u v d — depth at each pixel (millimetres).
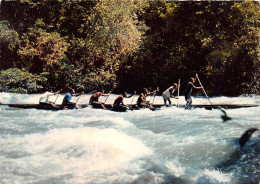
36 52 19344
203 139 6547
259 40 19875
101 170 5055
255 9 20156
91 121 8945
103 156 5676
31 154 5859
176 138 6781
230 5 20812
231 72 20750
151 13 23578
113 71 20562
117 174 4875
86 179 4672
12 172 4957
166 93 12742
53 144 6395
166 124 8266
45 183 4535
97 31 20000
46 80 20188
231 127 7488
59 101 16875
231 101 16594
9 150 6094
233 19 20625
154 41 22969
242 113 10305
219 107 11859
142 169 5090
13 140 6770
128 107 11766
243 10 20000
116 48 20703
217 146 6031
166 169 5094
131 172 4957
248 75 20531
